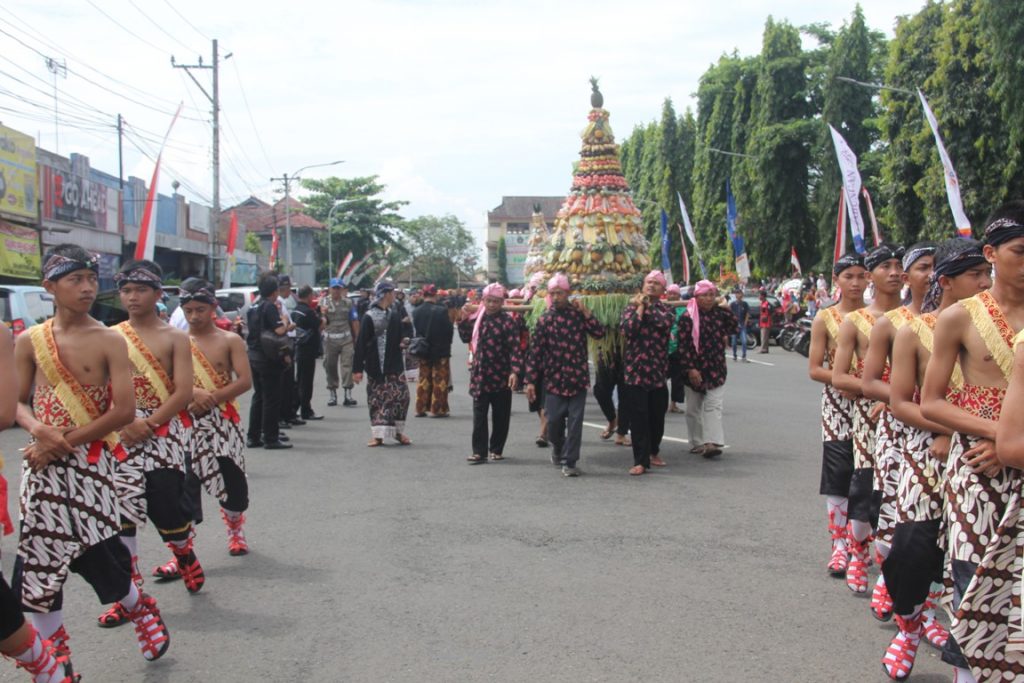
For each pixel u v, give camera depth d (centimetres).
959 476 359
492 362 971
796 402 1462
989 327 352
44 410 421
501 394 982
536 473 922
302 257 6806
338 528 708
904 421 411
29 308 1426
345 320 1496
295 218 6731
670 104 5494
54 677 377
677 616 510
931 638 474
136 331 518
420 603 535
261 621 509
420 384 1379
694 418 1014
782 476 889
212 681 432
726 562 610
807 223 4041
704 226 4666
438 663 448
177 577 587
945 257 404
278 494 830
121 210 2948
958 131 2341
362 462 990
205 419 604
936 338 365
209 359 604
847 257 573
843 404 573
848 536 557
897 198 2656
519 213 12256
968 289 398
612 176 1209
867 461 533
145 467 507
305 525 718
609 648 465
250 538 682
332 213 6669
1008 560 334
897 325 468
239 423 624
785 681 425
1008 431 312
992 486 348
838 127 3588
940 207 2395
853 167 1630
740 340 2328
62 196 2495
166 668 447
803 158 3953
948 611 366
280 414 1245
